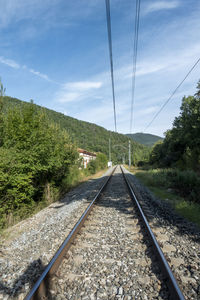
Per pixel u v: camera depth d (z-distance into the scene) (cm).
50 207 924
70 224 573
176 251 399
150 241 435
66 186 1394
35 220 701
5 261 394
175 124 2862
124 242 445
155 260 360
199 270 329
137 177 2220
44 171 952
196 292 275
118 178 2108
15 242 496
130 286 292
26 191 790
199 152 2048
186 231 512
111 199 956
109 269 337
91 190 1294
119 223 578
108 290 284
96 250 409
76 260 368
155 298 267
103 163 4478
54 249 418
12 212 721
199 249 411
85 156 3409
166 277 301
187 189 1029
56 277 315
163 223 577
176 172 1455
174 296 257
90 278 312
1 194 683
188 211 683
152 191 1195
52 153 1020
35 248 441
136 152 8638
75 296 274
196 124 2075
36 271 339
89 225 567
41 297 271
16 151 770
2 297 280
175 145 2967
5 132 782
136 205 763
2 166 649
